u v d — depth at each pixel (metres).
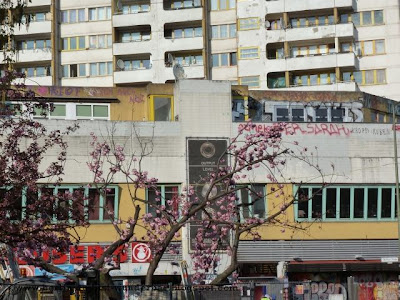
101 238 49.12
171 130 51.31
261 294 39.97
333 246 52.12
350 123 53.28
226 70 96.06
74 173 49.59
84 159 49.81
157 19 96.75
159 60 96.12
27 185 33.56
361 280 51.88
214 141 51.47
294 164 52.06
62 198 34.28
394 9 95.00
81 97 55.41
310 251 51.69
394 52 94.31
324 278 51.72
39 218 33.88
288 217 51.47
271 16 95.69
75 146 49.84
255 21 95.62
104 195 36.78
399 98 93.62
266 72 94.62
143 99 56.09
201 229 37.41
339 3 94.12
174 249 46.47
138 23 97.12
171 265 49.09
